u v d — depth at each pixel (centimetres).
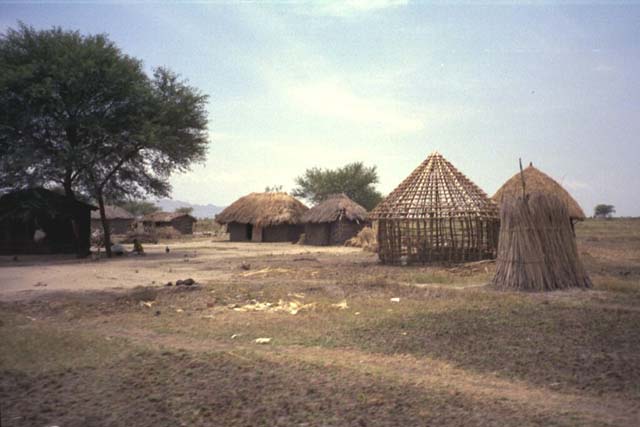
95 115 3172
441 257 2447
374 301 1351
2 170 3025
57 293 1526
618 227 6247
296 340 934
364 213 4725
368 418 554
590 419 549
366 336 956
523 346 862
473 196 2472
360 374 712
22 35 3169
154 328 1052
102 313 1227
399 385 662
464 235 2473
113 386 666
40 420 557
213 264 2592
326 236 4703
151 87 3434
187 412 577
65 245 3597
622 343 866
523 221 1490
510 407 585
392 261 2492
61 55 3089
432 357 812
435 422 542
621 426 529
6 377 702
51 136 3173
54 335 950
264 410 580
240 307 1298
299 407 587
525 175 3222
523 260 1475
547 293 1391
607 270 1947
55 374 715
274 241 5459
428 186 2528
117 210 7025
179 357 800
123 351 845
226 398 618
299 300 1384
